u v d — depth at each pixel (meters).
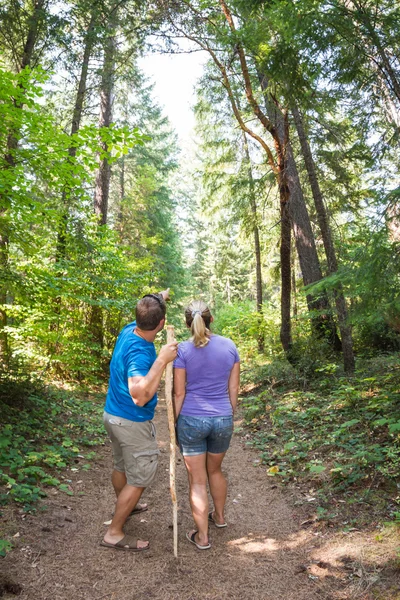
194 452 3.17
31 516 3.31
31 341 8.48
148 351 2.97
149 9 9.62
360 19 5.38
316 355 9.16
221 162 15.57
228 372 3.24
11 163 5.57
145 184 20.22
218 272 18.62
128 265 10.89
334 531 3.21
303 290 5.83
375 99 7.48
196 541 3.13
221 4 7.59
